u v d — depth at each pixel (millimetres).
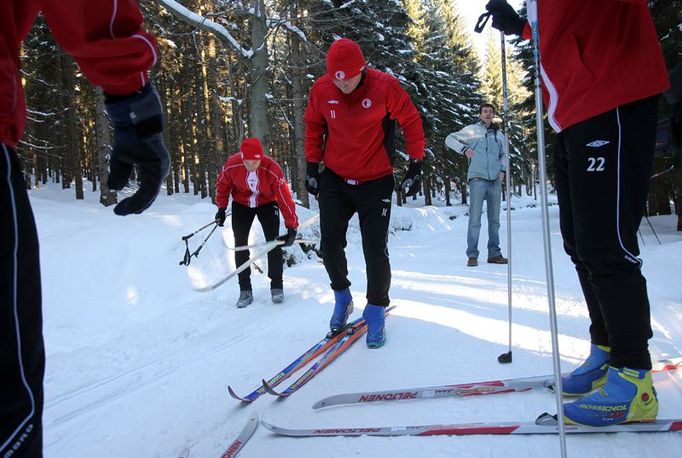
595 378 1990
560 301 3777
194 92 23906
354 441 1791
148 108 1048
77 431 2201
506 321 3289
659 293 3689
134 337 3895
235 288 5504
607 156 1624
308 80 14414
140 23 1022
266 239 4836
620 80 1594
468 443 1691
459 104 24516
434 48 27859
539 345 2719
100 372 3072
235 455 1793
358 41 12711
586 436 1681
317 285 5629
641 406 1646
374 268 2998
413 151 3135
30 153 20234
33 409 921
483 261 6527
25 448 897
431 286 4801
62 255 5273
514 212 22859
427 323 3377
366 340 2975
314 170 3213
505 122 2609
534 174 39719
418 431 1792
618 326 1676
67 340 3895
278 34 12203
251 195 4688
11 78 935
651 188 10594
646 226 11727
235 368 2896
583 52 1653
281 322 3967
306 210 9422
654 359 2330
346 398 2154
